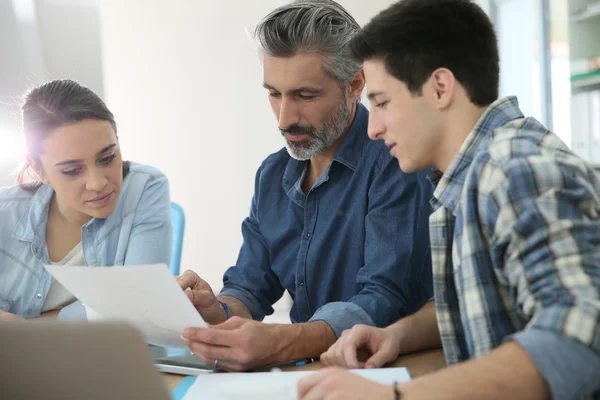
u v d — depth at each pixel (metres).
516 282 0.83
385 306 1.38
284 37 1.52
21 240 1.76
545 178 0.83
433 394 0.74
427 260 1.50
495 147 0.92
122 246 1.81
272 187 1.78
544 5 3.28
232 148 4.20
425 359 1.21
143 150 4.22
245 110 4.17
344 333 1.21
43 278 1.76
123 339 0.64
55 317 1.73
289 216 1.73
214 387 1.03
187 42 4.15
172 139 4.21
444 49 1.02
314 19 1.52
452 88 1.03
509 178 0.85
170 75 4.17
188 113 4.19
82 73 4.02
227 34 4.13
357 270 1.62
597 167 2.95
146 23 4.14
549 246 0.79
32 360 0.65
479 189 0.90
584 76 3.09
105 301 1.22
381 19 1.07
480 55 1.03
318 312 1.35
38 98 1.62
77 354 0.65
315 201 1.67
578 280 0.76
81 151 1.60
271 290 1.76
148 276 1.07
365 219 1.56
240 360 1.13
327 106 1.59
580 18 3.13
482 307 0.92
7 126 3.58
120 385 0.66
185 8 4.12
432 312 1.31
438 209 1.07
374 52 1.07
